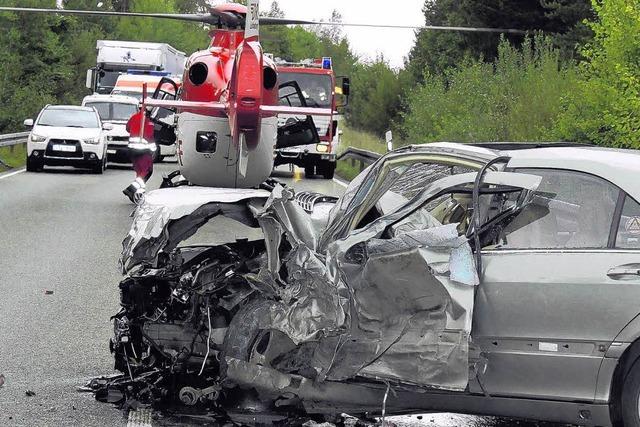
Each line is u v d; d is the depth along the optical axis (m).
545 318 13.86
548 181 14.44
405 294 14.12
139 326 17.23
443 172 16.75
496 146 15.73
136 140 42.00
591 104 39.22
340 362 14.65
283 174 72.56
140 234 16.17
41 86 116.62
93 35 149.12
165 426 15.19
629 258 13.72
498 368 14.12
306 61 72.38
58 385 17.34
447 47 97.25
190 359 16.88
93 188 57.53
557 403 13.94
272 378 15.27
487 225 14.40
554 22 80.56
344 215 15.28
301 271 14.94
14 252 32.28
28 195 51.59
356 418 15.98
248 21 35.25
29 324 21.95
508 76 61.09
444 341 13.91
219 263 17.05
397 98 103.81
